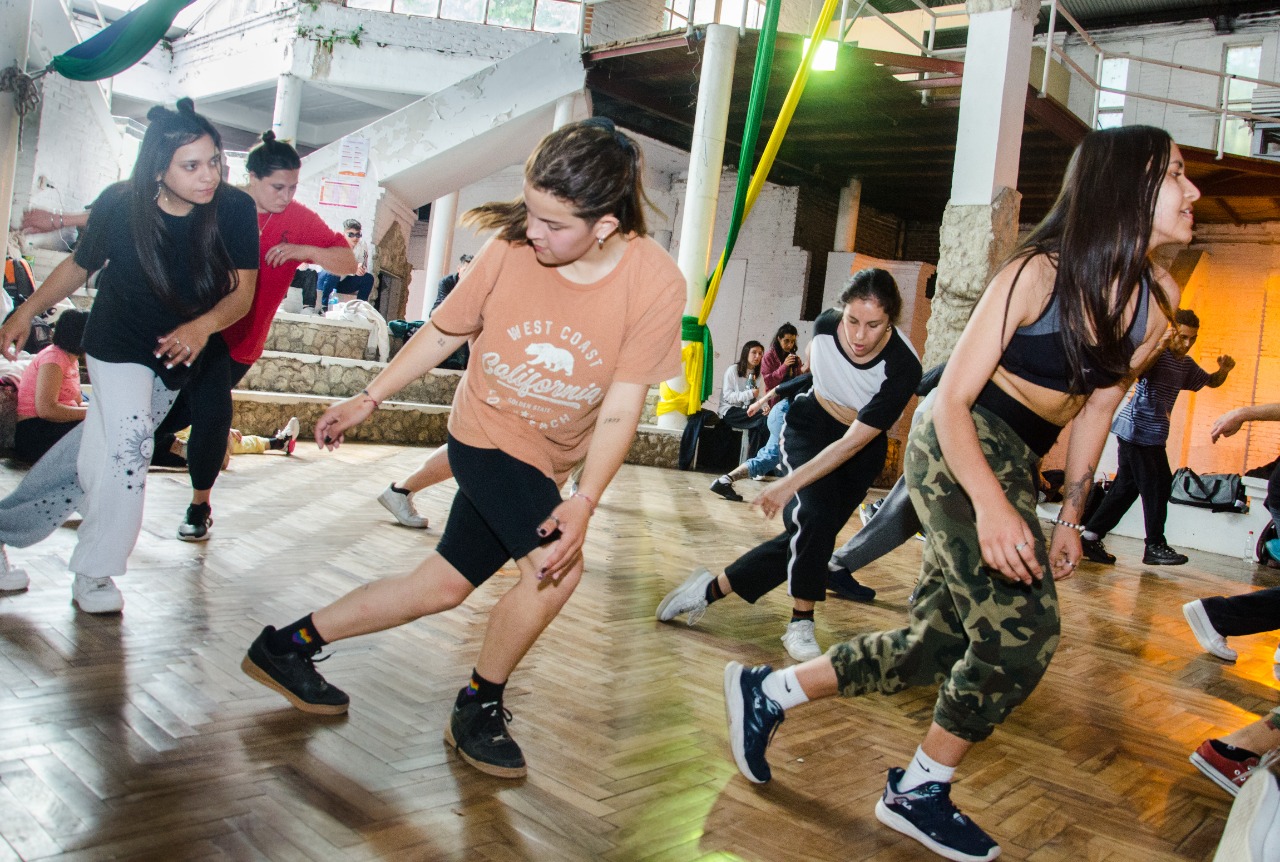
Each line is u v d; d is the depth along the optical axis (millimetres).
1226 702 3178
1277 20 13195
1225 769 2309
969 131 6574
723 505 6707
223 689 2092
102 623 2428
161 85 13977
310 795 1656
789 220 12859
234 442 5840
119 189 2338
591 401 1799
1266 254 11633
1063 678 3254
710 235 8664
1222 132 9500
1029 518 1673
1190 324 6168
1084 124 9125
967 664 1705
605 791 1847
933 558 1928
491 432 1778
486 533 1872
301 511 4297
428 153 9688
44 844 1385
